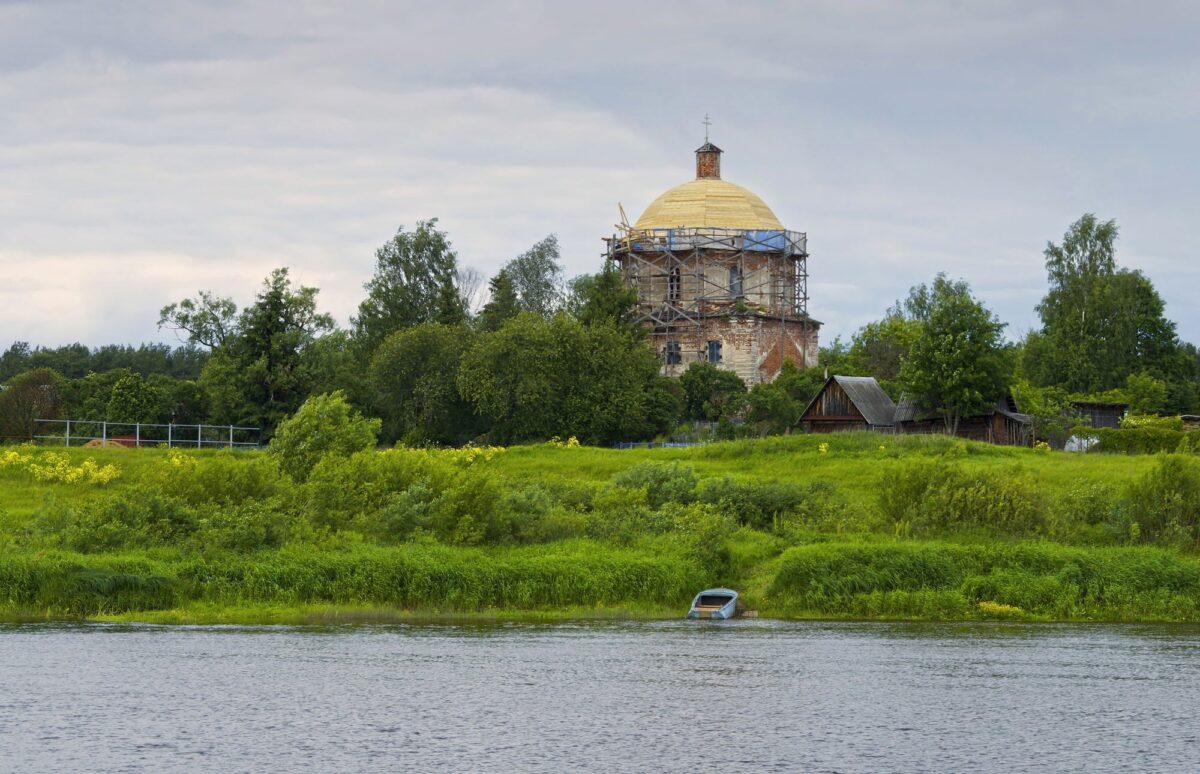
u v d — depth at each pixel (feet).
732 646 240.94
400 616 269.85
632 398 600.80
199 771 161.99
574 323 624.59
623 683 209.56
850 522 336.70
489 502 318.65
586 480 438.40
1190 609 275.18
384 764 165.78
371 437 396.57
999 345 584.40
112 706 191.52
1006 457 446.60
